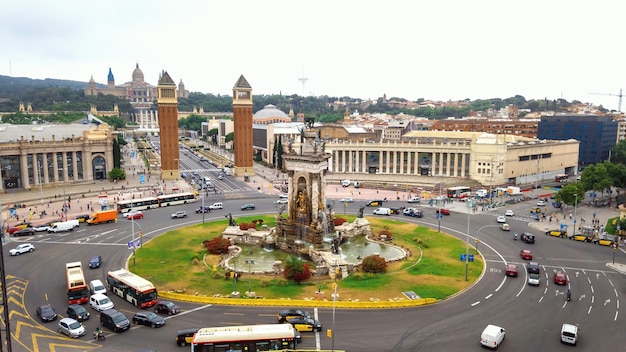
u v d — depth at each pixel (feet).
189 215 500.33
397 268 320.70
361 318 241.35
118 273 278.46
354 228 407.23
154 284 288.51
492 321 238.48
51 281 296.10
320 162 368.07
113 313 230.48
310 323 225.76
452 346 210.79
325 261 320.70
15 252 351.25
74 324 222.48
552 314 247.70
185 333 212.64
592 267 327.88
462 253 356.59
